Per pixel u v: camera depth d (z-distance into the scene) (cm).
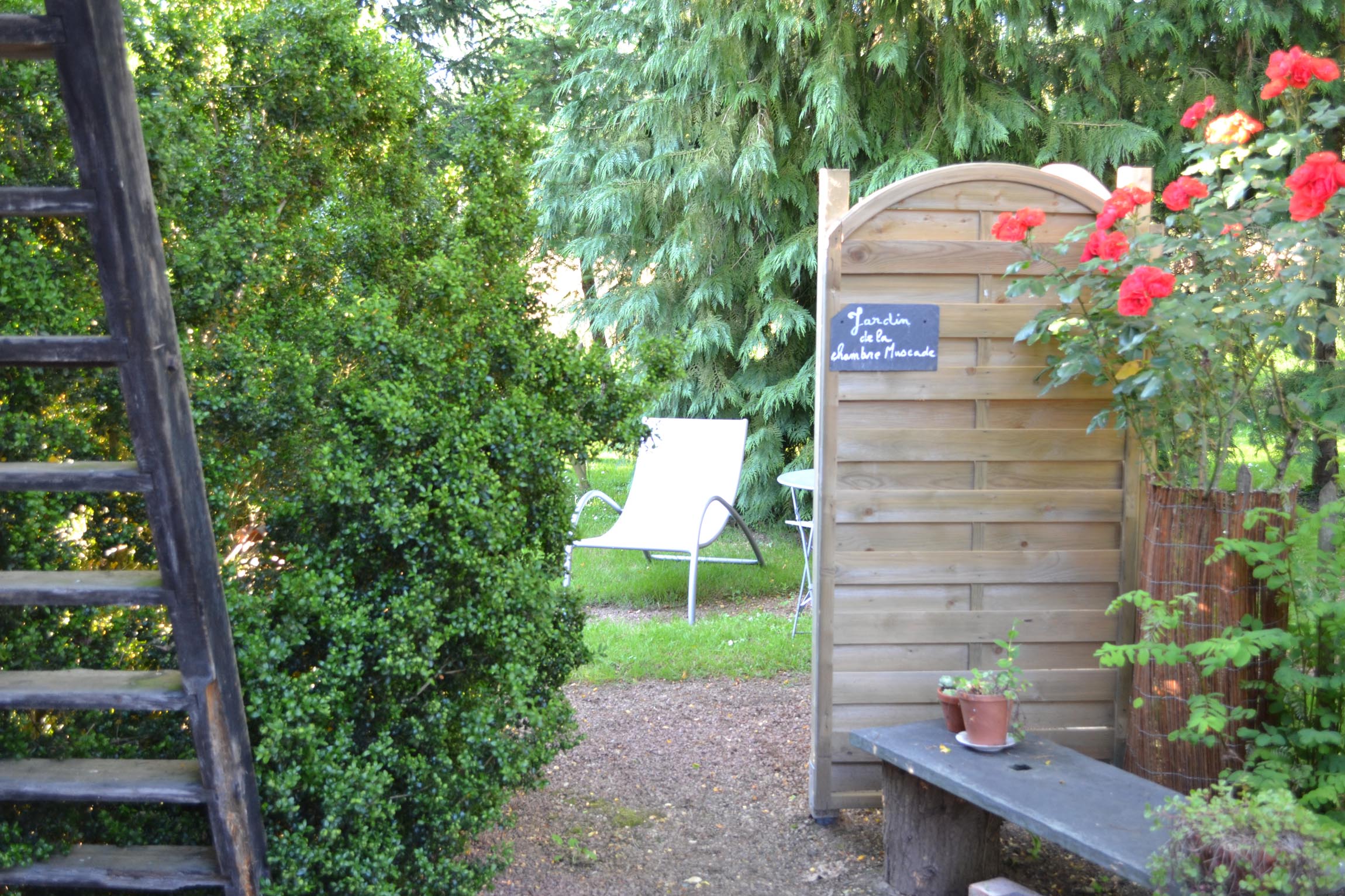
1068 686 324
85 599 191
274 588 245
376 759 236
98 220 171
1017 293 289
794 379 787
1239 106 745
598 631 522
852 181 762
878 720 323
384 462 247
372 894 228
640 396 303
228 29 276
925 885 277
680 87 796
